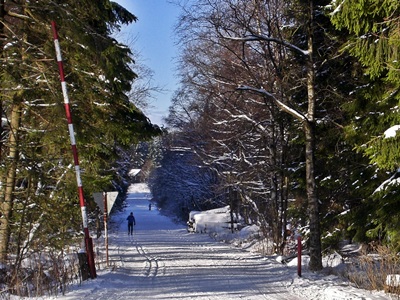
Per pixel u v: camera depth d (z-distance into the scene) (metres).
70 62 15.67
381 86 14.15
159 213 94.88
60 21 14.62
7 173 16.30
